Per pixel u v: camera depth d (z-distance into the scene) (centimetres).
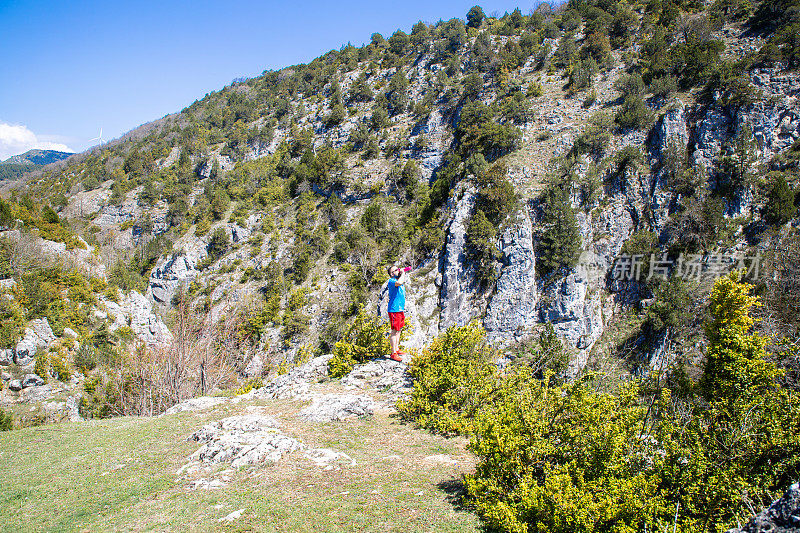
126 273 8712
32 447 1104
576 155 6397
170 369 3291
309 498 658
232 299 7325
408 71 12062
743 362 752
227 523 595
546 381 752
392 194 8531
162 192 11200
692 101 6262
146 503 701
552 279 5534
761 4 7206
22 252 5425
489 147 7388
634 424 652
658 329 4625
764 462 551
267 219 8925
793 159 5247
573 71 7981
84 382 4647
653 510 502
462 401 1013
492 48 10275
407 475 741
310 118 12550
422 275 6125
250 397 1410
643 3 9612
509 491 605
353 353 1483
